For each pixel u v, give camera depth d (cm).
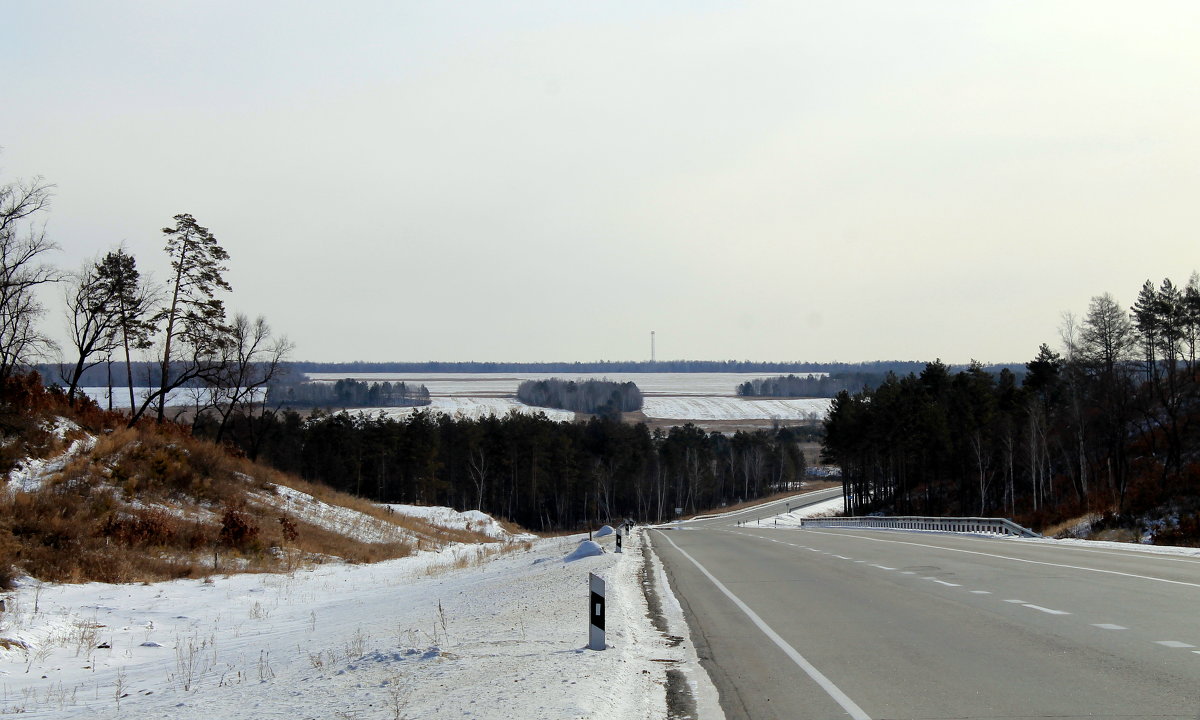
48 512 2970
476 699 795
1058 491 7725
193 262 5762
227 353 6431
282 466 9800
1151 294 7312
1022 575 1945
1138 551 2725
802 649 1131
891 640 1173
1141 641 1092
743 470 16038
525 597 1878
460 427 11906
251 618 2177
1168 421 6931
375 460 10506
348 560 3903
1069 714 750
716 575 2233
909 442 8425
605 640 1153
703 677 965
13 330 4416
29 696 1177
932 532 4678
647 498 14238
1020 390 8494
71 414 4353
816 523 8712
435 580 3138
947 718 752
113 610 2131
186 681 1164
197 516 3838
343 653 1217
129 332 5519
